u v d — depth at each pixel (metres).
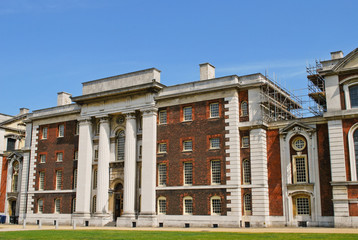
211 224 45.72
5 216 67.12
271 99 48.28
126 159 52.69
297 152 44.78
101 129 56.03
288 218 43.78
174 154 49.97
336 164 41.12
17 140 74.19
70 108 61.75
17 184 68.31
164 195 49.62
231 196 45.03
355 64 41.91
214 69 53.53
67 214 58.28
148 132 51.66
